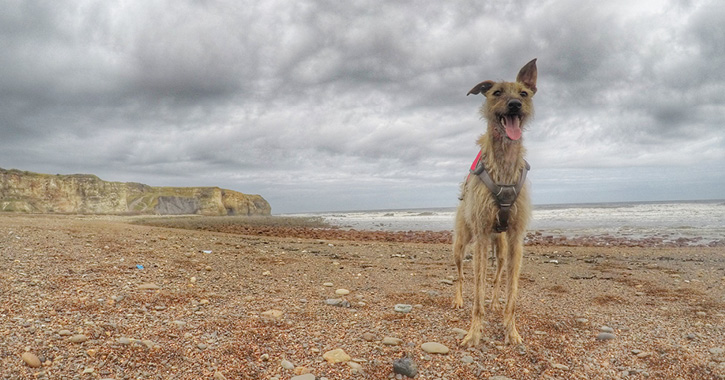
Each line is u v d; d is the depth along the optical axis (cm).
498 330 152
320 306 171
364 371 112
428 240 611
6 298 141
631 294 214
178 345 119
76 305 142
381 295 202
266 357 116
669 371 116
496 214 142
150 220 1100
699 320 162
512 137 137
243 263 271
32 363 98
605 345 135
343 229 909
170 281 194
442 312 173
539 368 118
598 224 871
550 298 204
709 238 566
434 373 113
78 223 468
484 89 168
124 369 103
